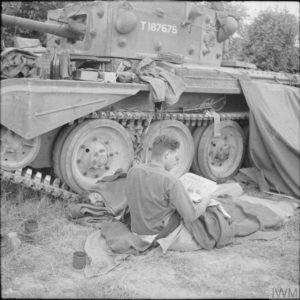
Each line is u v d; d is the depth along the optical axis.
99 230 5.67
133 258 5.01
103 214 6.12
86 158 6.68
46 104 5.80
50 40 9.05
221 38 8.92
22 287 4.30
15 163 6.00
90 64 7.61
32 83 5.65
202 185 5.94
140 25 7.73
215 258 5.18
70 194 6.57
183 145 7.94
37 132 5.78
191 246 5.30
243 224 5.90
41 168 7.11
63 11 8.43
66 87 5.95
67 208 6.32
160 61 7.52
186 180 6.09
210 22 8.65
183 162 7.95
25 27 7.63
